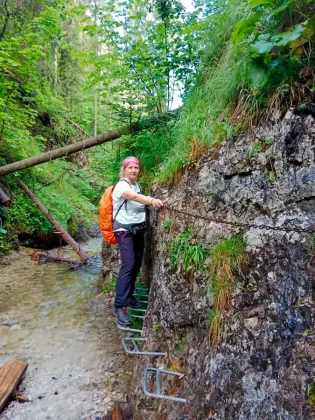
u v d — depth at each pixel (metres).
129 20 4.79
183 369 2.38
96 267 7.83
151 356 2.75
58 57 12.77
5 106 7.66
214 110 2.72
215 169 2.49
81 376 3.39
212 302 2.24
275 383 1.74
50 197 10.16
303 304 1.76
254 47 1.97
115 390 3.14
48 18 7.04
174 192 2.97
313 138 1.89
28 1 9.16
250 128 2.28
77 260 8.46
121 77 4.89
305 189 1.89
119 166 5.38
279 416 1.67
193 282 2.48
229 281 2.12
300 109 1.97
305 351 1.69
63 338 4.23
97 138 5.75
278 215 1.99
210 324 2.21
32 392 3.13
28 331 4.44
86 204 12.16
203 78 3.46
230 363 1.97
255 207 2.13
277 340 1.81
